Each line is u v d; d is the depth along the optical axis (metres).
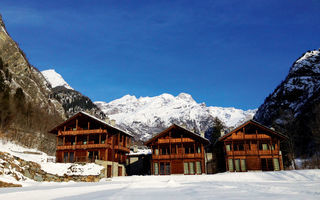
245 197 11.31
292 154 55.69
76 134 45.50
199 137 44.62
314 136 64.50
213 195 12.43
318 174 29.69
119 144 48.41
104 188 19.05
